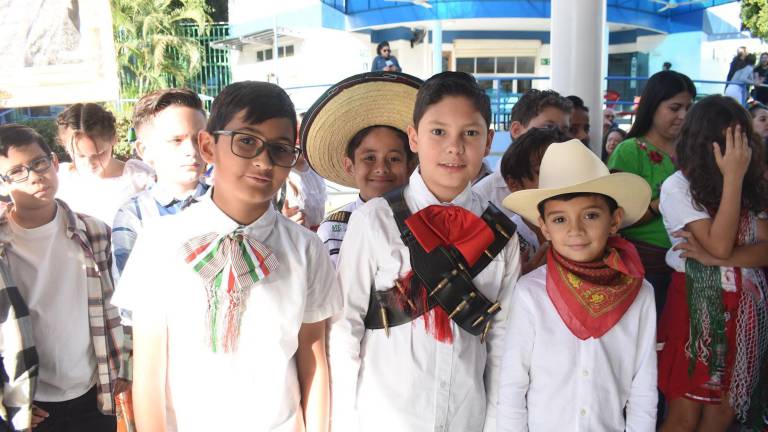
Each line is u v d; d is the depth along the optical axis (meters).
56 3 3.47
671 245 2.66
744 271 2.20
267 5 13.56
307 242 1.51
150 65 13.87
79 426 2.16
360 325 1.67
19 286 2.04
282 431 1.46
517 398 1.73
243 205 1.41
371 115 2.08
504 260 1.72
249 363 1.40
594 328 1.67
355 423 1.66
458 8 11.54
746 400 2.19
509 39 13.41
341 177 2.30
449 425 1.69
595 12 4.23
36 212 2.06
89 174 2.83
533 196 1.72
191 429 1.40
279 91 1.43
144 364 1.41
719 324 2.20
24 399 1.92
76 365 2.12
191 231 1.42
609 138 5.53
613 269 1.71
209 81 15.79
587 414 1.69
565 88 4.36
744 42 14.45
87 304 2.14
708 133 2.18
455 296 1.63
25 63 3.49
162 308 1.40
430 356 1.65
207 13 16.08
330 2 12.50
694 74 13.48
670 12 13.53
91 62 3.55
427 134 1.64
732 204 2.10
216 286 1.37
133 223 2.12
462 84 1.63
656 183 2.77
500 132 9.09
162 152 2.17
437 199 1.71
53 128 8.78
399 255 1.66
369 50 13.35
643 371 1.74
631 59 14.32
